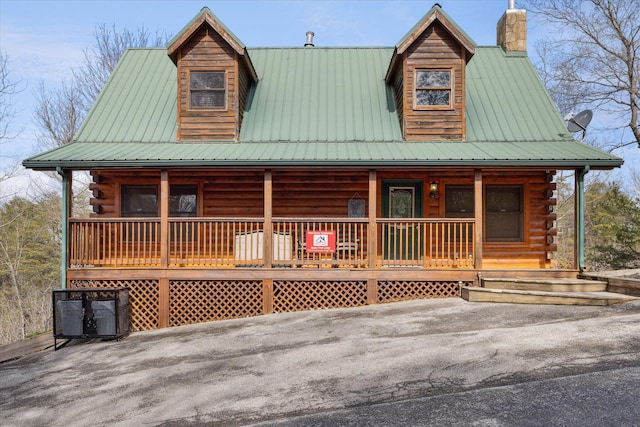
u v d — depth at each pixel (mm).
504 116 12414
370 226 10484
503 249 12148
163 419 5316
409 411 4840
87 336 9328
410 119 11867
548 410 4633
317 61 14641
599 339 6672
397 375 5918
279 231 11109
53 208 28281
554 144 11391
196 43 12047
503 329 7621
